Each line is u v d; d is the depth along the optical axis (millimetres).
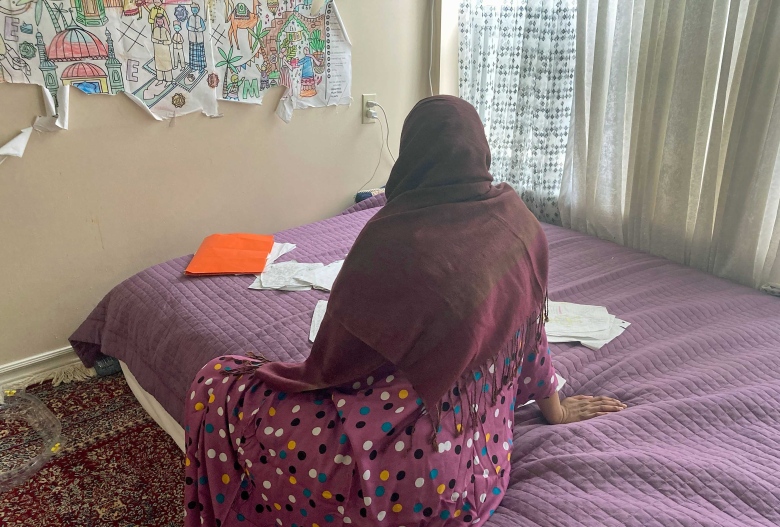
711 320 1646
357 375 949
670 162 2006
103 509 1463
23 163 1839
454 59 2896
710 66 1862
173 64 2045
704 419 1228
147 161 2100
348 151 2703
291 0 2279
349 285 902
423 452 922
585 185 2338
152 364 1603
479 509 999
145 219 2162
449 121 996
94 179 1997
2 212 1843
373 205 2586
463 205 948
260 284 1770
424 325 877
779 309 1712
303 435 976
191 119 2158
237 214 2416
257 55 2246
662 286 1844
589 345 1489
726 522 957
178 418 1500
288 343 1452
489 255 932
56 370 2062
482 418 1009
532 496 1045
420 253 887
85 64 1858
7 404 1881
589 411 1276
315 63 2434
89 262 2074
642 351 1468
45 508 1461
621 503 1003
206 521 1112
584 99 2266
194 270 1815
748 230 1864
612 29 2166
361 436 923
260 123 2357
